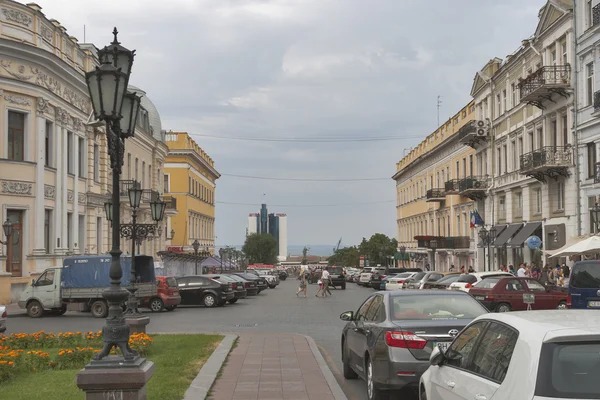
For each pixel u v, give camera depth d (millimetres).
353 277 77312
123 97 8359
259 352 14875
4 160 33594
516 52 41500
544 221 36969
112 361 7496
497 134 47094
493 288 23844
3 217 33562
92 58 42719
